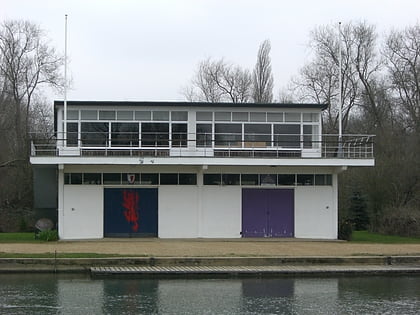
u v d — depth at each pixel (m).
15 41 59.12
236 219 35.28
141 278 21.83
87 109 34.69
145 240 33.28
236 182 35.38
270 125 35.53
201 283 20.84
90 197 34.50
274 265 24.48
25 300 17.36
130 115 34.88
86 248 27.50
